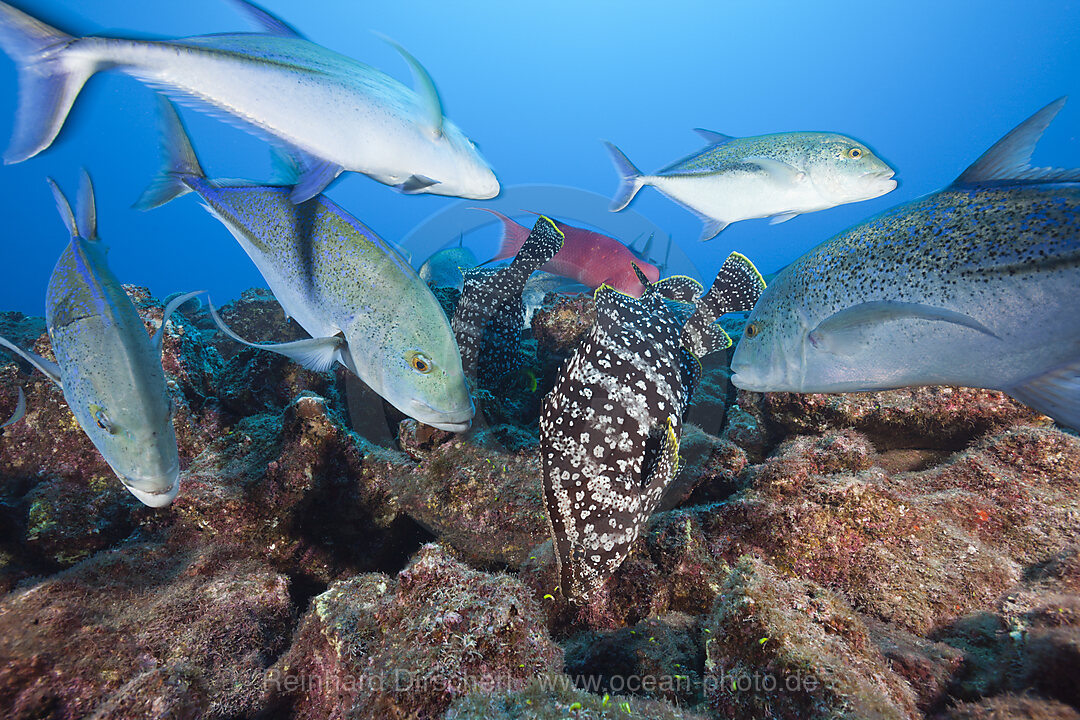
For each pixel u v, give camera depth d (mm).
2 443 1220
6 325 2279
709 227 1499
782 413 1493
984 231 803
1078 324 759
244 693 893
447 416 981
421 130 829
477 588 801
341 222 963
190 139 1003
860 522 1003
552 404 886
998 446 1211
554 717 646
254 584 1057
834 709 644
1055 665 677
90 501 1145
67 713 768
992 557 967
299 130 781
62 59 696
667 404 883
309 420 1186
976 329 810
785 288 979
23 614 839
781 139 1361
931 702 744
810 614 777
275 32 817
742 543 1036
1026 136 778
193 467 1249
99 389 768
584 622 1014
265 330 2377
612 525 859
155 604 958
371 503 1242
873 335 880
